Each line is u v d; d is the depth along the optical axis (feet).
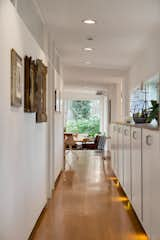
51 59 17.93
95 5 12.69
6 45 7.78
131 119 23.25
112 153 24.85
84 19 14.61
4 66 7.59
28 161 10.77
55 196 17.47
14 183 8.68
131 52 22.08
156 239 8.89
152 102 14.01
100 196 17.48
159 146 8.54
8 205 8.03
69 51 21.94
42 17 14.38
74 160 33.35
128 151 14.99
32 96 10.93
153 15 13.89
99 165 29.55
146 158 10.41
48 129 16.67
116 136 21.07
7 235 7.91
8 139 8.00
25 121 10.23
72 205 15.65
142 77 22.00
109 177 23.18
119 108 38.50
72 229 12.21
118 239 11.15
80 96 55.47
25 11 11.05
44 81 14.11
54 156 19.49
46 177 15.83
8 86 7.99
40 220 13.26
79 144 46.21
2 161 7.42
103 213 14.34
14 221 8.68
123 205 15.65
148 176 10.08
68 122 59.57
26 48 10.44
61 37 18.02
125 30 16.39
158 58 16.72
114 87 40.04
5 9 7.68
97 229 12.22
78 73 31.17
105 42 19.16
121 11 13.37
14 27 8.65
